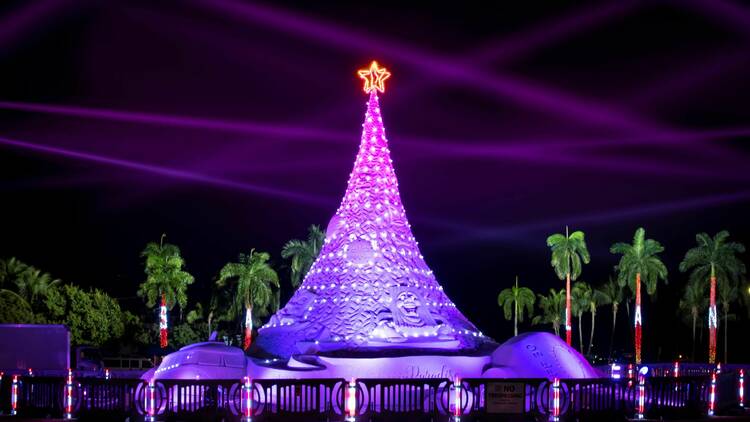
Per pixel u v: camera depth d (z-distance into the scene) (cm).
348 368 3083
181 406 2489
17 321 8081
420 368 3080
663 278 9912
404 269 3603
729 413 2983
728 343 11431
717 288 9931
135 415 2512
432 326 3488
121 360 8162
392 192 3781
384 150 3847
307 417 2442
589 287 12438
